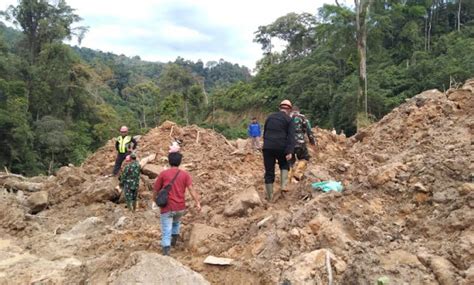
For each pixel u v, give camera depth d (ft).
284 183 24.63
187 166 38.70
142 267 16.40
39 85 146.51
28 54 160.76
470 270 13.34
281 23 234.99
